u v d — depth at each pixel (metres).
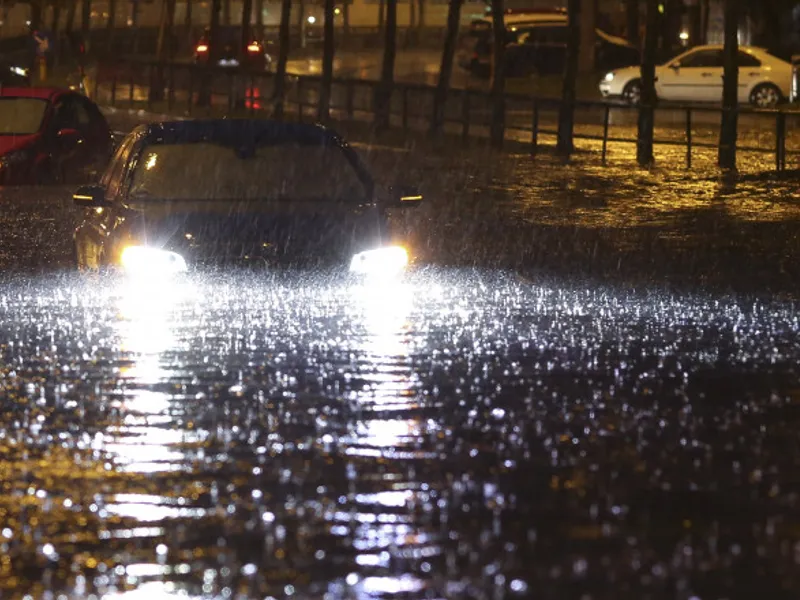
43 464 19.83
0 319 31.17
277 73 113.25
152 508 17.80
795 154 84.38
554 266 41.72
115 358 27.08
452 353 27.81
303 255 31.53
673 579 15.21
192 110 120.19
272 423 22.09
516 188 67.50
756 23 162.50
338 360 26.97
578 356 27.75
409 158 84.81
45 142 62.81
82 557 16.03
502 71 93.88
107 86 141.12
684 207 59.50
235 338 28.91
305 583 15.16
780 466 19.64
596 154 88.81
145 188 33.19
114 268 31.41
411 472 19.36
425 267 40.78
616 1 185.00
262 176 33.56
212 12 138.00
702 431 21.64
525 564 15.72
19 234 47.88
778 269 41.41
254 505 17.92
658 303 34.84
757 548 16.20
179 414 22.70
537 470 19.45
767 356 27.91
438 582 15.16
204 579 15.30
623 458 20.08
